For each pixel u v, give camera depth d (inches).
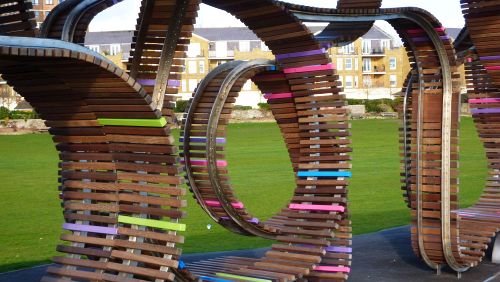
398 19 429.7
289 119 442.9
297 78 409.4
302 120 410.0
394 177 1006.4
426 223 440.8
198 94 442.9
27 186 943.0
